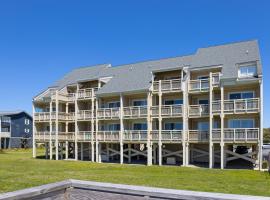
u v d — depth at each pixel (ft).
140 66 133.90
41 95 145.69
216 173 79.87
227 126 102.99
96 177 69.21
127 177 69.56
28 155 160.66
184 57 124.77
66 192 14.29
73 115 138.51
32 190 12.59
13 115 241.96
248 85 98.02
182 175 74.79
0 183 56.34
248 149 105.70
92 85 137.59
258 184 59.21
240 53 107.86
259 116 92.84
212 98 101.60
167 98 117.29
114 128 128.88
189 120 110.93
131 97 124.88
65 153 138.72
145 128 121.60
